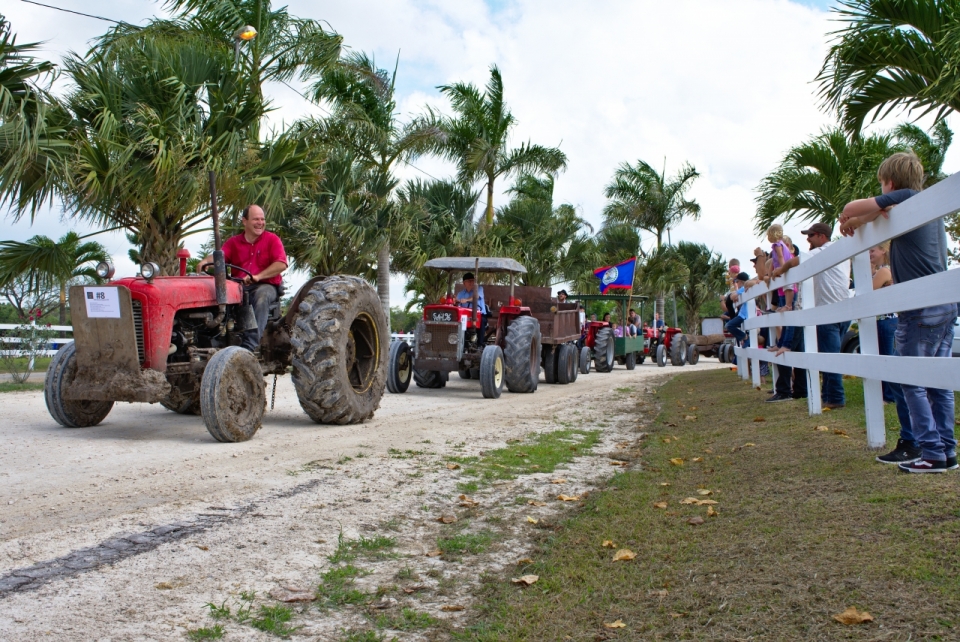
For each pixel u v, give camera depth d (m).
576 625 2.41
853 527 2.97
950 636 2.03
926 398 3.65
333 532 3.41
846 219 4.02
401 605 2.62
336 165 17.86
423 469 4.81
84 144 10.48
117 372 5.59
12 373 11.67
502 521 3.70
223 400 5.53
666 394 10.11
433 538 3.41
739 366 11.85
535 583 2.83
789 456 4.56
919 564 2.49
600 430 6.88
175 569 2.84
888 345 6.26
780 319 7.06
